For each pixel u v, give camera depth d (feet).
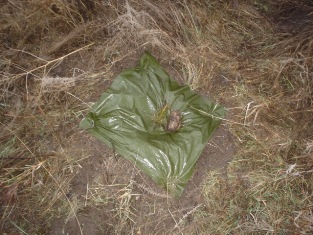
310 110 4.72
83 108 4.66
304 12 5.43
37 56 4.85
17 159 4.32
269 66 4.99
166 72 4.85
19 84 4.71
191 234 4.26
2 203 4.20
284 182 4.44
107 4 5.10
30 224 4.18
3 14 4.84
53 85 4.61
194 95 4.79
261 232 4.29
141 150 4.44
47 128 4.54
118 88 4.68
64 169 4.38
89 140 4.53
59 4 4.78
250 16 5.41
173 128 4.52
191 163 4.44
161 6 5.20
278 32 5.31
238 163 4.57
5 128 4.43
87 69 4.88
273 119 4.74
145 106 4.67
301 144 4.58
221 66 5.02
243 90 4.88
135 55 4.99
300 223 4.25
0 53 4.77
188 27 5.18
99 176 4.42
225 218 4.34
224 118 4.74
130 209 4.33
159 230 4.28
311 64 4.92
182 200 4.40
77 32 4.90
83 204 4.31
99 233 4.24
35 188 4.27
